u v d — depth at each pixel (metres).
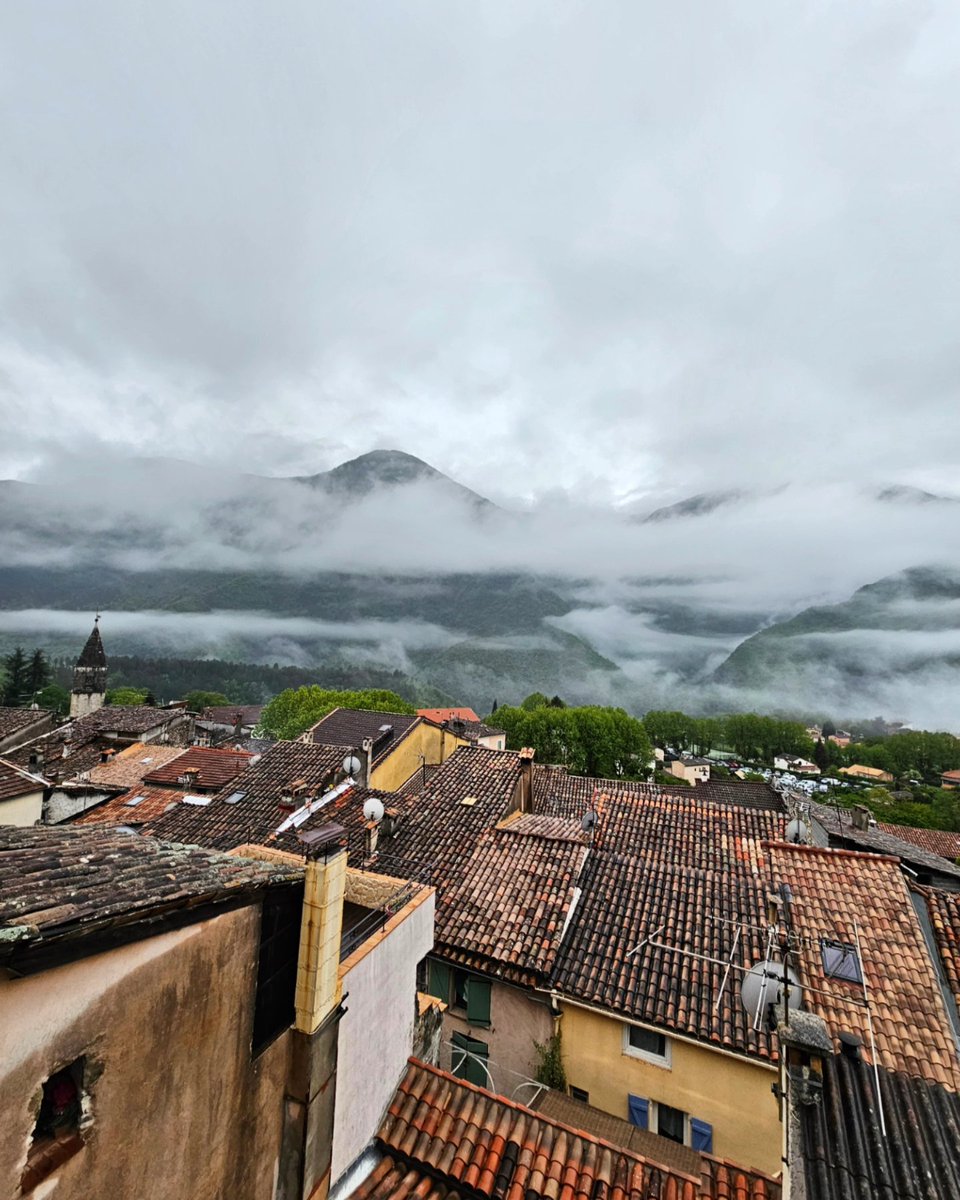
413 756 40.16
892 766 151.88
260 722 89.25
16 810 24.38
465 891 16.33
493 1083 13.66
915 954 13.36
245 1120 6.32
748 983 9.77
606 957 14.18
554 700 129.88
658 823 22.80
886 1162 7.35
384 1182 8.66
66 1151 4.27
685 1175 8.95
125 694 120.12
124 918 4.45
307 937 7.15
